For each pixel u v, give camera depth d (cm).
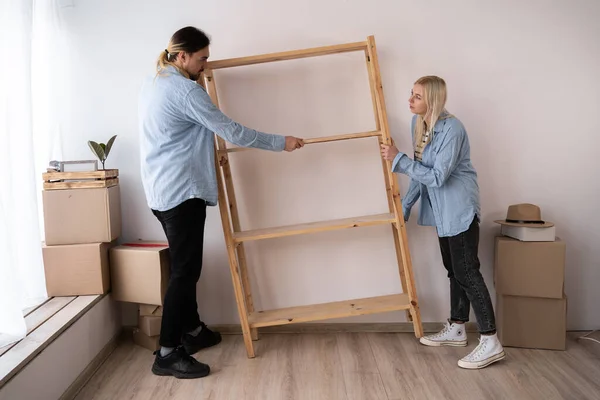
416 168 248
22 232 254
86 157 298
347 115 291
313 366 260
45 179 274
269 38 287
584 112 284
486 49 283
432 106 246
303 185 296
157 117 240
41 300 265
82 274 271
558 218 291
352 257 301
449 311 301
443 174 243
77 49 292
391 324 301
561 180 289
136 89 293
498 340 258
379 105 258
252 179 297
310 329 304
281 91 291
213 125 240
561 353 268
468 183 254
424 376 246
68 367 233
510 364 256
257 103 292
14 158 246
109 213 276
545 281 265
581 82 282
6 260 212
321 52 263
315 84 289
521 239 267
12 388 187
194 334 283
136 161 298
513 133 288
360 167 294
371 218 277
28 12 241
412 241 297
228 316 306
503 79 284
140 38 290
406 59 285
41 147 286
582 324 297
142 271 275
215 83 293
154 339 282
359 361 264
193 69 249
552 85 283
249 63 270
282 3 284
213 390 238
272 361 267
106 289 279
